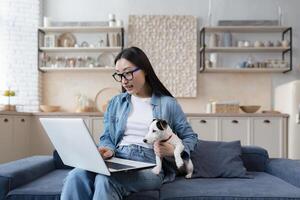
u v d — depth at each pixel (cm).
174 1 458
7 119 366
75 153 146
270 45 437
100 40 449
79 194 142
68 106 456
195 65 450
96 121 402
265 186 170
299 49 452
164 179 182
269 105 454
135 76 177
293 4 455
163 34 452
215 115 400
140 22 452
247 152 221
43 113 403
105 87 458
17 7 435
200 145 209
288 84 399
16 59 433
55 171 215
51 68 438
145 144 178
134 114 185
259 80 456
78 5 457
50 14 457
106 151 169
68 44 443
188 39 451
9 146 369
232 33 454
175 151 167
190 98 455
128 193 152
